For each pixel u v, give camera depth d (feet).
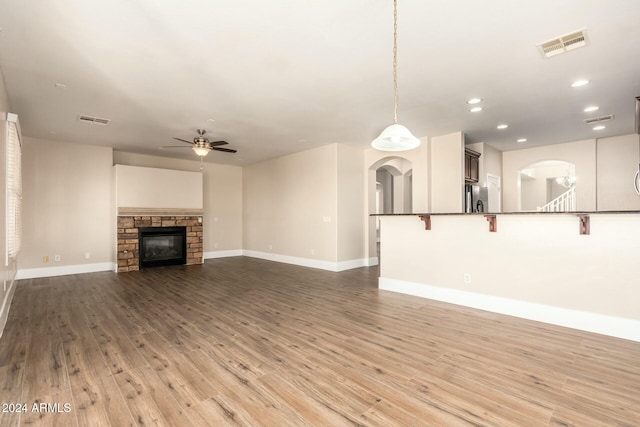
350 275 19.49
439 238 13.58
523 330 10.05
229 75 10.83
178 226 23.62
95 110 14.21
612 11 7.44
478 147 20.52
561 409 5.98
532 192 36.14
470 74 10.75
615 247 9.53
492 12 7.50
